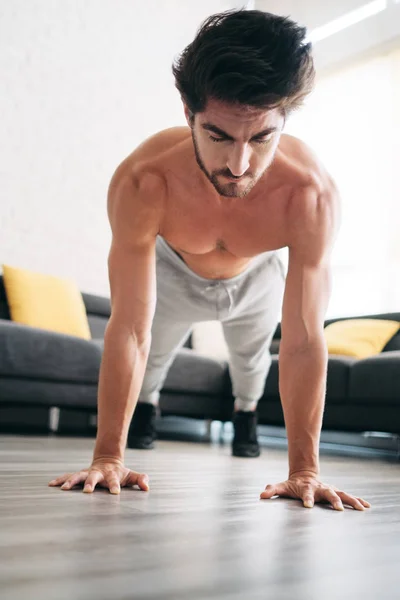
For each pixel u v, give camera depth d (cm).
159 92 418
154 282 122
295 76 86
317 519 95
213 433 384
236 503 106
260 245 125
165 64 423
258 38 85
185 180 115
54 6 371
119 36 400
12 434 262
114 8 399
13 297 302
